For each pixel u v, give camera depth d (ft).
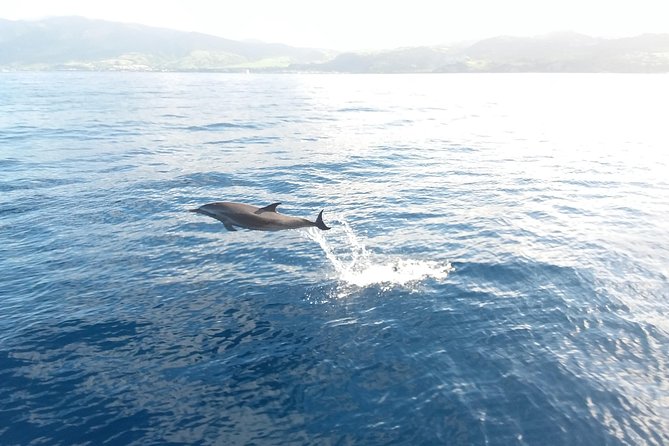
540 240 54.49
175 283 43.80
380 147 123.44
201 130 151.53
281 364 31.76
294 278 44.93
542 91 406.62
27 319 37.29
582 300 40.11
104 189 75.87
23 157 100.42
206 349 33.53
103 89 400.06
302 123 176.14
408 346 33.78
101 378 30.32
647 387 29.07
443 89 456.86
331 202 70.95
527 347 33.40
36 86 432.66
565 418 26.66
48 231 56.59
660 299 40.04
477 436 25.52
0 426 26.18
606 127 167.22
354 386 29.60
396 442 25.22
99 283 43.68
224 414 27.25
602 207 67.82
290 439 25.45
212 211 41.65
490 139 138.82
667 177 87.81
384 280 44.55
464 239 55.11
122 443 25.21
